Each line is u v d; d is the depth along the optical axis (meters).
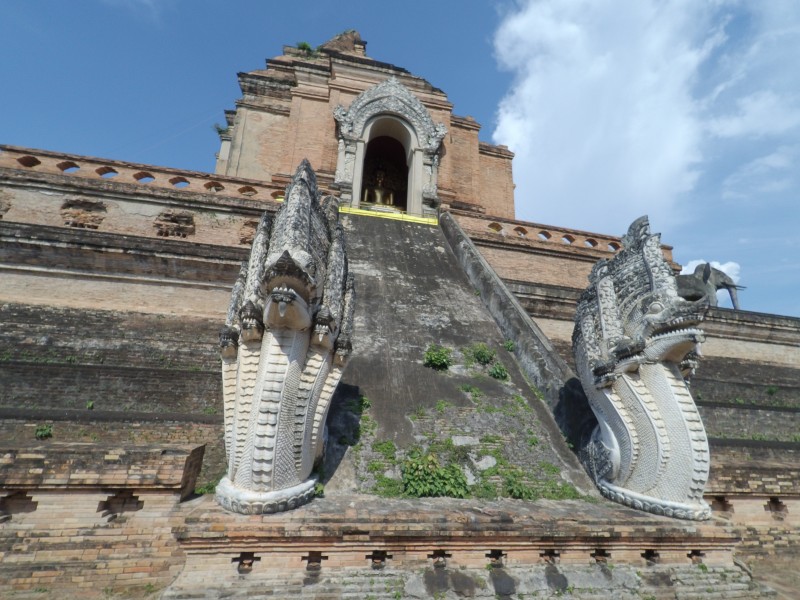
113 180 13.28
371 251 13.49
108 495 5.77
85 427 7.01
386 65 22.38
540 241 17.23
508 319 10.53
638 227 6.88
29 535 5.47
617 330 6.56
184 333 10.67
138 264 11.11
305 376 5.46
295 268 5.09
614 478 6.51
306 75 21.06
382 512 5.21
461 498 6.18
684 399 6.03
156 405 8.09
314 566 4.78
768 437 10.63
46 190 12.70
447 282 12.59
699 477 5.82
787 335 15.08
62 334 9.74
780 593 6.16
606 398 6.51
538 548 5.29
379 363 8.71
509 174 24.44
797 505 7.54
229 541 4.64
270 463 5.07
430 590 4.79
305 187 6.18
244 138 20.41
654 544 5.57
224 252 11.54
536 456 7.27
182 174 14.48
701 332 5.80
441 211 17.55
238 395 5.35
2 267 10.32
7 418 6.79
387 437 7.06
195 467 6.52
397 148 22.81
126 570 5.55
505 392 8.61
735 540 5.75
